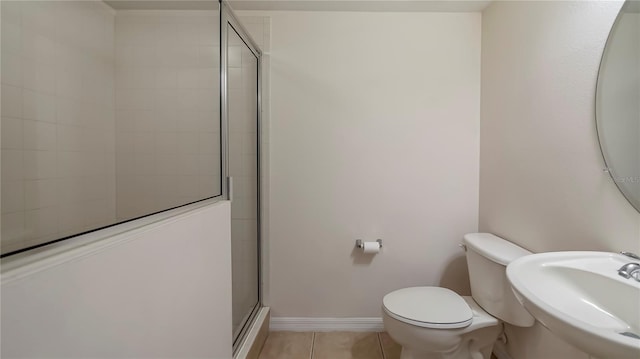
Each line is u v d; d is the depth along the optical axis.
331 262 1.81
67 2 1.25
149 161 1.37
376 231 1.79
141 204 1.11
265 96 1.77
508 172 1.46
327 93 1.76
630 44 0.83
